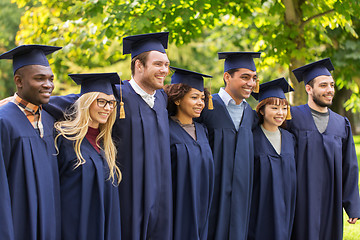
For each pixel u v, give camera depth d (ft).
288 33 25.21
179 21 25.41
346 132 15.88
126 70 43.39
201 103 13.60
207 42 51.75
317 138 15.44
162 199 12.56
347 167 15.81
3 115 10.04
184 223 13.24
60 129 11.05
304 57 25.54
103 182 11.40
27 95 10.40
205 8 24.13
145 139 12.40
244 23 26.84
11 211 9.87
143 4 22.17
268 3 27.07
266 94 15.02
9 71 69.87
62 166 11.13
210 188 13.79
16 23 67.00
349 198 15.74
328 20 26.14
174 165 13.24
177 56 51.57
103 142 11.89
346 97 53.78
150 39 12.75
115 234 11.65
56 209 10.78
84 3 23.58
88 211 11.15
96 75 11.62
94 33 24.23
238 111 14.87
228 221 14.30
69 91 39.75
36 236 10.14
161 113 12.94
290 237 15.52
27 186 10.02
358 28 30.71
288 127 15.85
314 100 15.71
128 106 12.52
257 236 14.83
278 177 14.79
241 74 14.49
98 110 11.59
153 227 12.51
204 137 13.91
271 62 28.86
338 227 15.44
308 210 15.25
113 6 22.40
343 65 29.91
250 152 14.58
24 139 10.12
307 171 15.34
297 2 25.03
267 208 14.84
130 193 12.28
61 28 28.45
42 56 10.66
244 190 14.29
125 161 12.35
